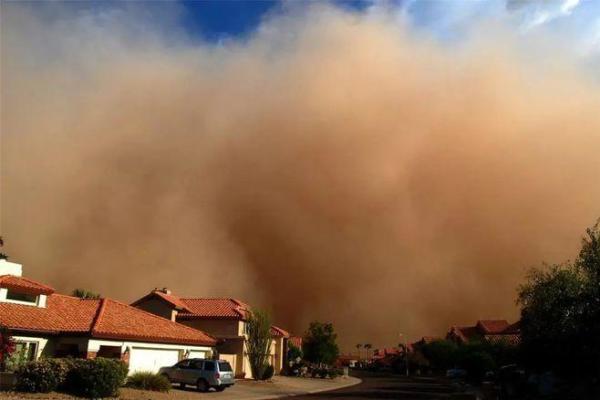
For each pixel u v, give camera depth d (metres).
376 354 106.94
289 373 40.78
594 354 16.83
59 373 16.12
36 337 20.05
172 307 33.00
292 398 20.69
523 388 21.36
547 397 20.06
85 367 16.30
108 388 16.31
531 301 20.67
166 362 24.80
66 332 20.62
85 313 23.34
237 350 32.25
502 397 22.38
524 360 22.00
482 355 37.66
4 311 20.05
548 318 18.77
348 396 22.50
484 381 37.22
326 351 48.25
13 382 15.99
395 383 36.16
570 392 19.55
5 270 22.77
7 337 17.53
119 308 25.55
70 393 15.99
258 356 30.86
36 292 21.94
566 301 17.86
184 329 27.25
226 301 36.19
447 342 62.22
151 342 23.78
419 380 41.88
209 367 22.09
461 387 31.20
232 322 32.84
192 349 26.78
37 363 16.19
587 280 17.80
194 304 35.78
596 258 17.23
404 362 66.31
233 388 24.47
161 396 18.23
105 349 21.39
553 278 19.83
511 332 56.03
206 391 21.91
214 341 28.09
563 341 17.80
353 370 75.44
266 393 23.06
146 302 33.44
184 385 22.89
